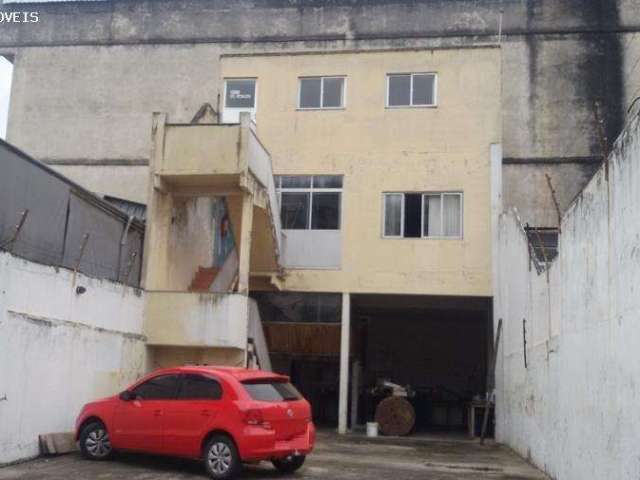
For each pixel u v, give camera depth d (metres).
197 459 11.38
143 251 16.89
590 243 9.51
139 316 16.27
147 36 31.50
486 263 19.52
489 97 20.30
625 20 28.28
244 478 11.13
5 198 12.02
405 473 12.38
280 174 20.64
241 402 10.85
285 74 21.17
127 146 30.83
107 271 15.63
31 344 12.09
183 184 17.62
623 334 7.98
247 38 30.53
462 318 25.81
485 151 20.05
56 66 32.09
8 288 11.51
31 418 12.08
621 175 8.05
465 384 25.88
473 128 20.19
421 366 26.23
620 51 28.09
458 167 20.05
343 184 20.42
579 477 10.11
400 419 19.73
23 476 10.59
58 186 13.66
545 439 12.80
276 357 21.19
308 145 20.69
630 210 7.71
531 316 14.41
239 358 16.75
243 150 16.67
